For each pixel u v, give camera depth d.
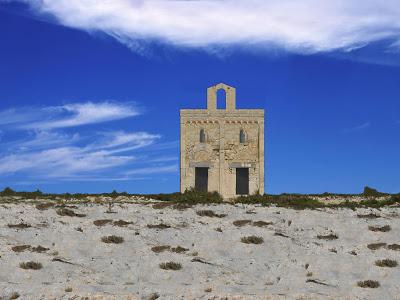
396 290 25.72
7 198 46.78
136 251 30.97
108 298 23.23
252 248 32.12
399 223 37.62
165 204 42.69
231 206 42.34
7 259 28.50
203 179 65.88
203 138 65.19
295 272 28.23
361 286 26.34
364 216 39.72
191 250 31.45
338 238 34.75
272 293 24.33
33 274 26.84
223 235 34.22
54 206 40.84
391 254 31.47
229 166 64.94
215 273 27.80
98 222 36.25
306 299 23.81
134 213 39.44
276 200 46.22
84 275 26.97
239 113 65.25
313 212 40.81
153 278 26.94
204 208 41.34
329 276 27.86
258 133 65.31
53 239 32.44
